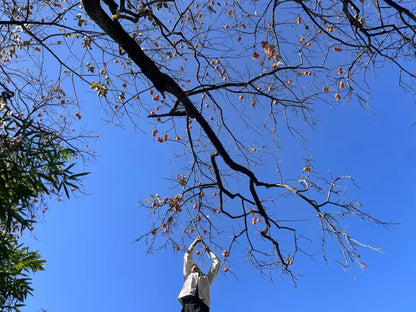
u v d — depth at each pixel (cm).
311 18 493
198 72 600
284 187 554
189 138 605
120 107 579
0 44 586
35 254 655
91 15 495
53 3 607
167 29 593
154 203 595
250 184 539
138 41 605
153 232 594
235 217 580
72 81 585
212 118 623
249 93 553
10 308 603
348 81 543
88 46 562
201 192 611
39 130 483
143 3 567
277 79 559
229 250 596
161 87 512
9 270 615
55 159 485
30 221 475
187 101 505
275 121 590
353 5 490
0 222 521
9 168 471
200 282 509
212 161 547
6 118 484
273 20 514
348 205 540
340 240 538
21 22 496
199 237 558
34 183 460
